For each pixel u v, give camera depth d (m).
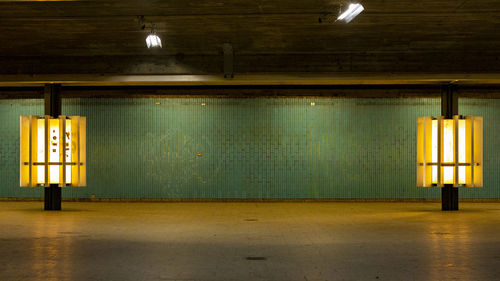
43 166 14.59
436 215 13.70
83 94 17.86
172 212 14.49
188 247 8.73
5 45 13.64
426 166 14.82
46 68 14.02
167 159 17.78
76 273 6.70
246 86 17.72
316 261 7.51
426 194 17.61
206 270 6.90
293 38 13.10
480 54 13.53
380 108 17.69
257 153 17.73
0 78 14.11
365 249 8.51
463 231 10.66
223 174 17.77
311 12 11.81
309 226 11.47
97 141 17.88
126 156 17.83
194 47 13.51
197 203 17.33
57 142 14.70
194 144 17.78
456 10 11.75
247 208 15.65
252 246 8.82
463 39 13.09
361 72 13.60
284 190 17.69
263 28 12.66
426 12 11.85
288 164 17.70
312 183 17.69
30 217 13.15
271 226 11.47
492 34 12.85
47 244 9.00
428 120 14.83
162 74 13.84
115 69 13.90
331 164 17.69
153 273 6.71
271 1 11.27
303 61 13.66
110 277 6.48
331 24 12.40
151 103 17.84
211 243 9.15
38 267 7.07
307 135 17.72
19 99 18.02
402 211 14.77
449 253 8.14
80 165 14.84
